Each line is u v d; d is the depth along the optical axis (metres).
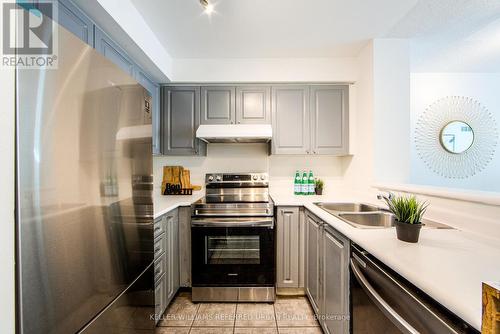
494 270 0.72
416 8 1.57
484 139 2.69
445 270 0.72
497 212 1.00
